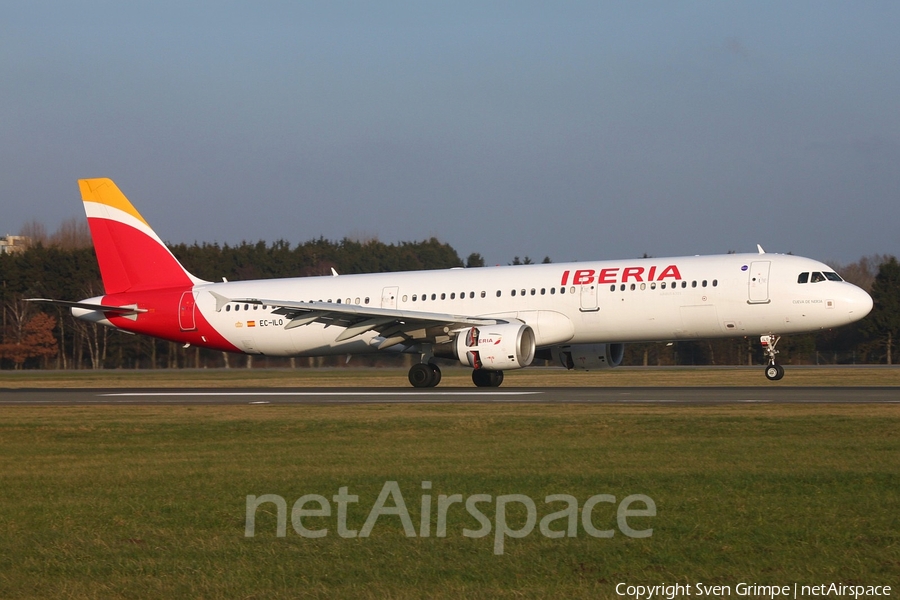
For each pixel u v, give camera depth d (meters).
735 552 30.11
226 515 36.03
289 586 27.33
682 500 36.88
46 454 54.59
